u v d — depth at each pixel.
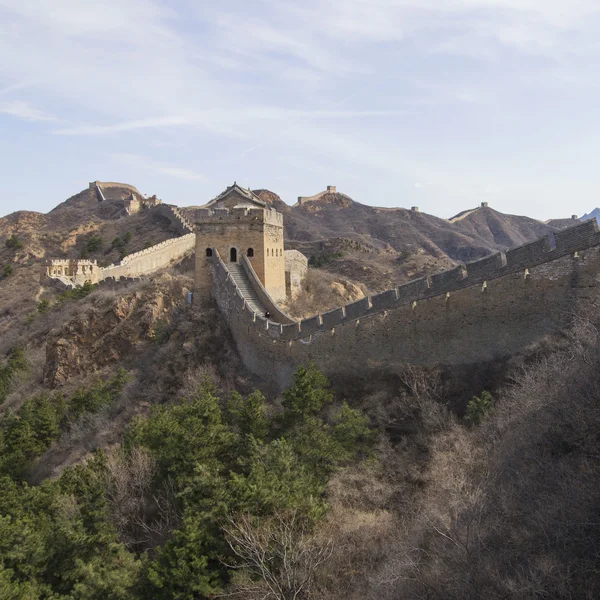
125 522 20.27
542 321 20.75
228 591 14.94
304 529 15.91
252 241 40.72
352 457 20.20
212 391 29.73
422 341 23.69
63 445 33.53
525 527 12.16
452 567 12.43
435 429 20.28
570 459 13.46
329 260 85.81
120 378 37.88
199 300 40.88
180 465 20.53
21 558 17.39
